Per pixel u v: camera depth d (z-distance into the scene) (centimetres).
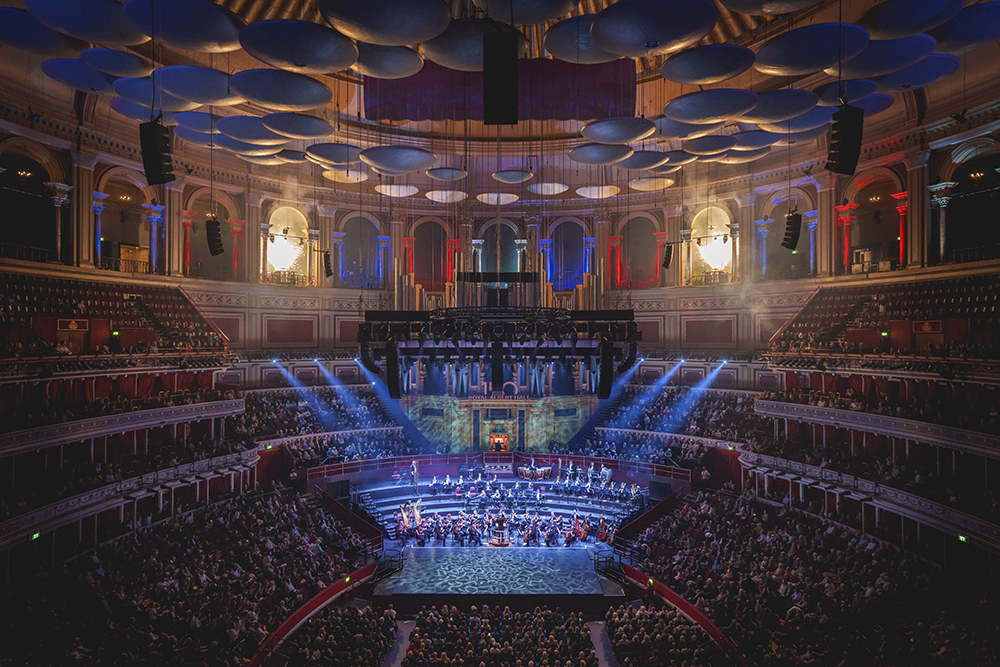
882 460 2859
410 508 3612
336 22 1645
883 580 2211
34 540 2284
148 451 3100
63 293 2997
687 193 4406
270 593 2439
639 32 1708
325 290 4447
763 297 4050
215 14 1698
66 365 2628
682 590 2588
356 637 2184
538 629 2308
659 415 4234
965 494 2294
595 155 2711
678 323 4459
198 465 3072
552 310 2628
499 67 1472
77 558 2375
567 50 2050
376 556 3033
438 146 4350
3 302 2694
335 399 4325
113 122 3262
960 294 2842
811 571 2414
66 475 2605
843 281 3541
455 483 3962
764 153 3048
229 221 4066
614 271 4728
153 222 3600
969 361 2452
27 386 2606
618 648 2231
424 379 4550
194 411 3164
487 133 4294
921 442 2650
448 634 2275
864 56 1928
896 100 3169
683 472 3650
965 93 2856
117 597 2186
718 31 3073
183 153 3716
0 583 2130
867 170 3422
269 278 4312
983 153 3012
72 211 3089
